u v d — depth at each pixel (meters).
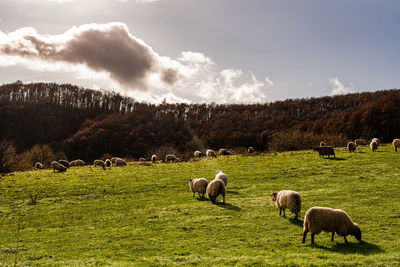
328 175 34.12
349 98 156.88
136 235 18.06
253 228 18.23
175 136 121.94
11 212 25.08
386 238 15.41
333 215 14.64
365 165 37.62
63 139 122.69
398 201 22.34
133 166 50.31
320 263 11.88
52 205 26.94
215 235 17.27
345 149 53.91
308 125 116.25
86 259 14.36
